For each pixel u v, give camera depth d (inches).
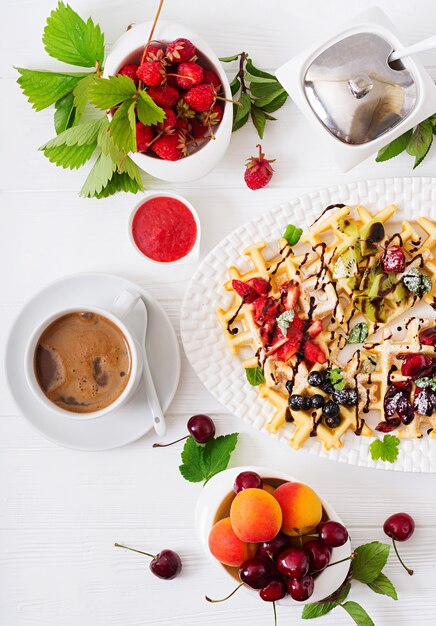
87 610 36.5
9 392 34.4
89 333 33.2
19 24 35.9
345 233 34.8
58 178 36.1
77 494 36.4
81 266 36.2
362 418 35.2
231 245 35.1
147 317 34.5
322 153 35.9
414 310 35.5
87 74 34.5
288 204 35.1
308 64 32.9
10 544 36.4
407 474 35.9
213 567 36.2
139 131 32.5
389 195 35.2
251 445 35.9
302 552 31.1
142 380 34.5
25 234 36.2
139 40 33.1
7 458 36.4
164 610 36.4
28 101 34.9
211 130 33.4
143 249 34.9
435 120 34.7
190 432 35.3
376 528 35.9
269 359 34.7
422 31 35.8
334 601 34.3
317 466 35.9
